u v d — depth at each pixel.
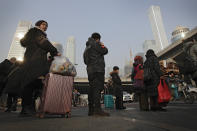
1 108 7.07
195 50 3.88
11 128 1.79
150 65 4.61
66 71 2.99
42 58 3.20
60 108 2.88
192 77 4.05
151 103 4.70
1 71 5.62
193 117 2.83
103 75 3.46
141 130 1.66
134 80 5.07
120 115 3.42
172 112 3.81
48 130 1.68
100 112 3.16
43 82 3.14
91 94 3.57
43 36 3.26
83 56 3.75
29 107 3.21
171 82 8.03
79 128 1.78
